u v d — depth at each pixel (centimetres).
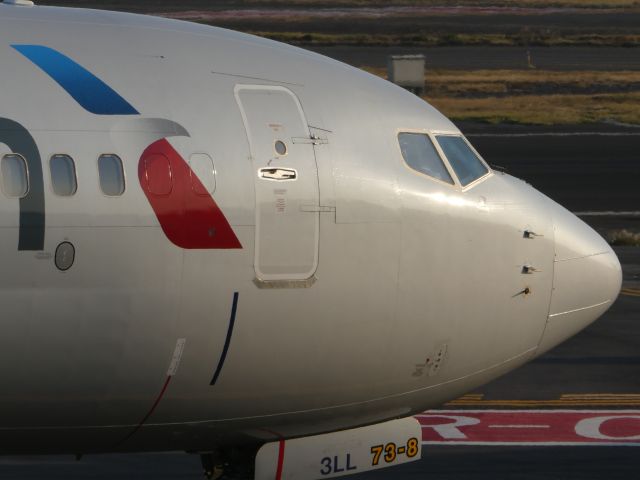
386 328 4372
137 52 4059
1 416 3781
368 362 4366
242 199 3991
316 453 4512
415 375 4538
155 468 6306
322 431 4512
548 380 8356
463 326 4594
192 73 4103
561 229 4891
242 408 4188
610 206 17325
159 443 4219
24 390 3734
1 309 3600
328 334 4222
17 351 3659
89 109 3819
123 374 3850
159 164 3856
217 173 3959
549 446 6825
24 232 3619
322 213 4159
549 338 4950
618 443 6919
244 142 4056
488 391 8019
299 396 4275
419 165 4512
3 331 3619
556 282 4856
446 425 7200
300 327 4144
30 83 3781
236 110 4106
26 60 3831
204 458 4647
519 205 4750
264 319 4056
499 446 6800
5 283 3600
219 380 4047
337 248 4200
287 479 4459
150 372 3894
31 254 3628
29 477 6091
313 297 4153
